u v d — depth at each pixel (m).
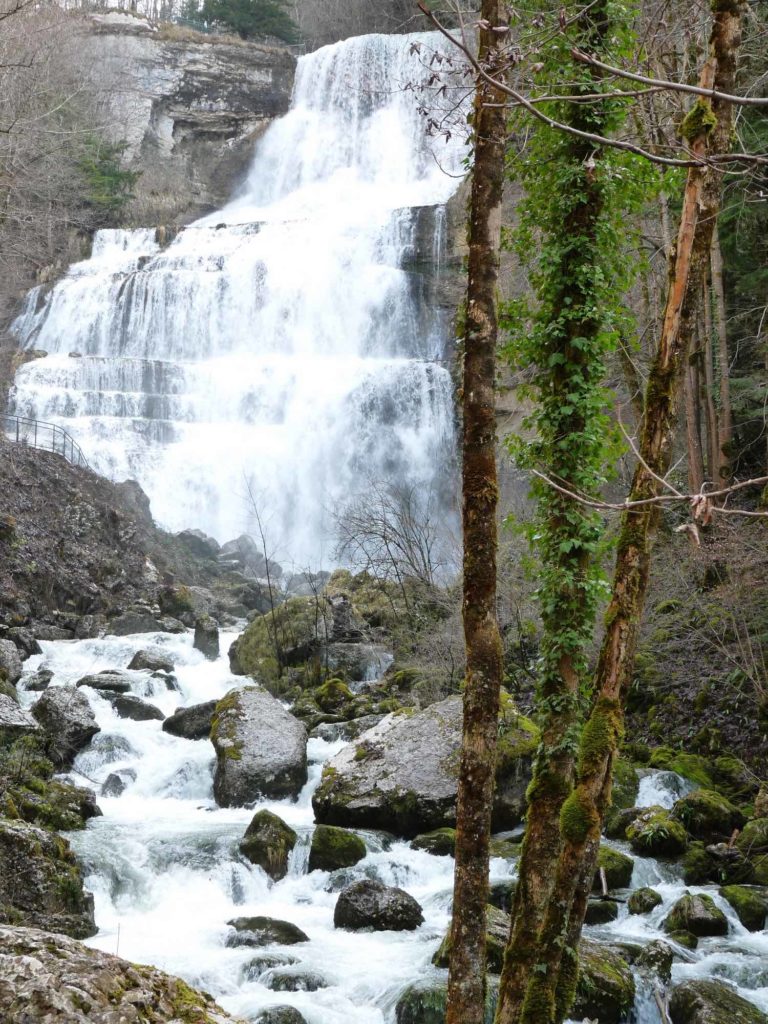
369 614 22.22
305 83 56.25
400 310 41.00
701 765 15.78
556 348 8.77
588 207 8.70
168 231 47.81
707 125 5.69
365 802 13.83
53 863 10.65
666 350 6.06
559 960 6.07
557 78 8.44
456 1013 5.53
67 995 2.96
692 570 18.06
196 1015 3.17
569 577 8.27
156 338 41.75
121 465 33.88
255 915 11.42
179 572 28.11
